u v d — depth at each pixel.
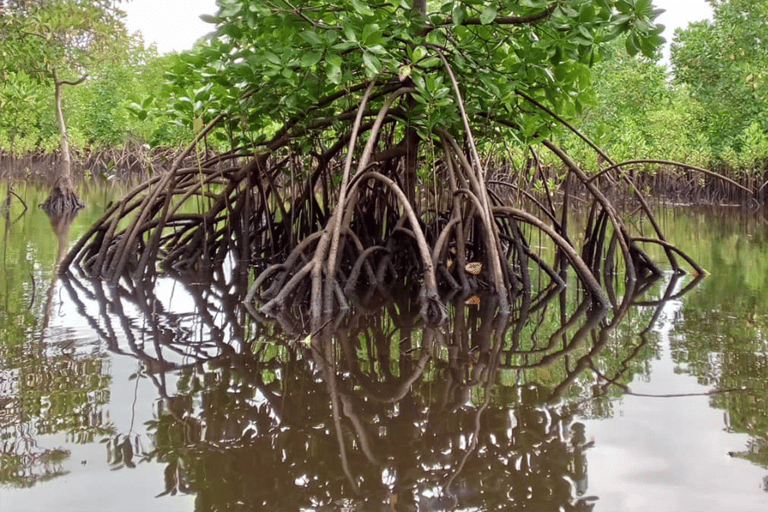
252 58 4.79
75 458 1.84
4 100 14.28
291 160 6.61
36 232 8.59
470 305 4.54
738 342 3.30
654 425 2.11
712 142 22.83
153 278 5.75
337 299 4.32
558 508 1.54
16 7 10.07
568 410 2.26
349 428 2.10
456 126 5.80
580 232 9.66
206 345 3.19
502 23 4.88
